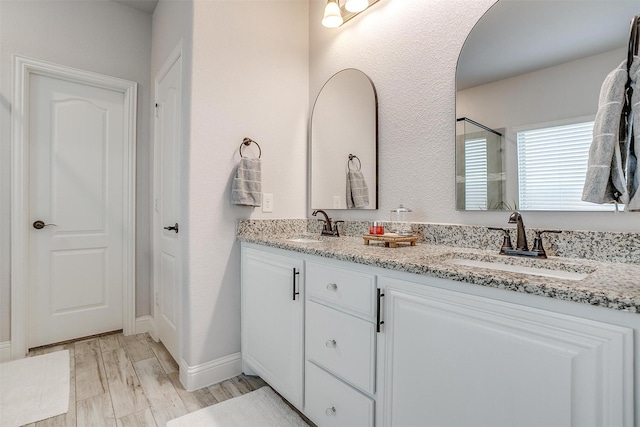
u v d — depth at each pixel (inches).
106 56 96.0
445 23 60.6
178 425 57.2
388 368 42.4
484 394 33.1
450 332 35.9
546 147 48.2
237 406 63.2
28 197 85.6
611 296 25.2
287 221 83.9
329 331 51.1
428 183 62.7
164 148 88.8
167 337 85.8
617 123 32.2
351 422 47.1
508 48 52.2
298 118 88.0
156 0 96.3
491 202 53.9
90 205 95.3
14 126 82.2
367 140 73.7
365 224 73.6
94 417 59.1
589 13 44.9
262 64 80.7
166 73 87.4
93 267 96.0
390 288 42.3
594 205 44.0
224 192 73.7
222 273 73.5
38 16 85.7
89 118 95.0
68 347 89.0
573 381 27.7
